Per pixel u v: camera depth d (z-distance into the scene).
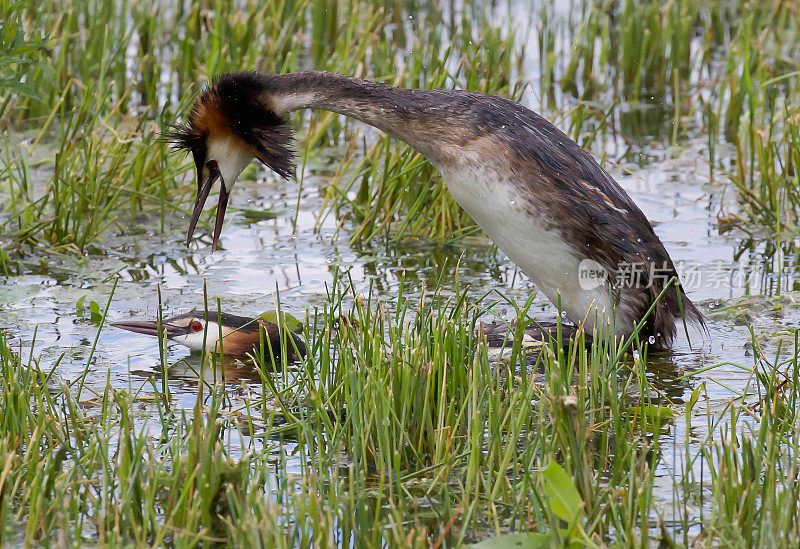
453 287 12.03
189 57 18.94
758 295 11.65
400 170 13.55
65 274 12.34
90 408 8.70
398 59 19.61
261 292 11.82
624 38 20.09
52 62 17.58
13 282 11.98
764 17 20.61
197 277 12.32
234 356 10.11
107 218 14.18
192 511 6.59
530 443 7.56
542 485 6.95
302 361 9.06
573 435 6.82
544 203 10.24
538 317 11.23
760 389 9.12
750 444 7.18
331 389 8.80
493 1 22.91
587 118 18.38
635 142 17.19
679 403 9.00
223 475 6.99
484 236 13.73
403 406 7.97
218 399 8.80
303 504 6.55
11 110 16.33
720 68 20.16
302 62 20.05
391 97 10.76
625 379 9.52
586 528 6.67
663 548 6.63
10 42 12.05
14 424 7.69
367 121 10.88
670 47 19.97
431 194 14.02
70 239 13.11
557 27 21.47
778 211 13.05
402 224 13.59
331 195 13.91
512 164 10.27
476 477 7.10
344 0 21.22
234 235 13.82
